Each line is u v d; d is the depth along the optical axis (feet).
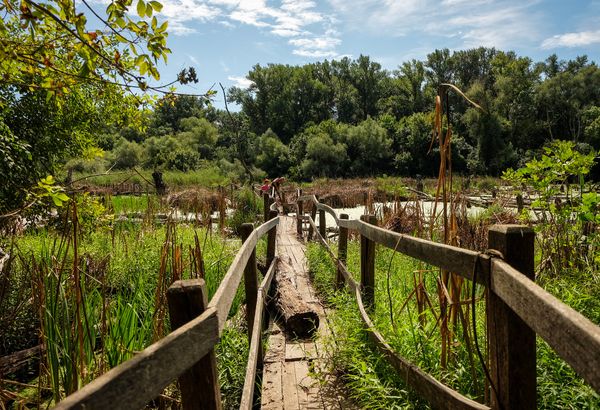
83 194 22.07
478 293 13.10
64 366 11.25
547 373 8.49
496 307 5.87
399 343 10.18
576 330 3.53
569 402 7.70
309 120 280.51
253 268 13.39
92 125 28.40
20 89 21.86
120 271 19.62
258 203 54.95
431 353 9.70
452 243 9.72
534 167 15.60
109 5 9.85
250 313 13.42
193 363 4.92
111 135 189.06
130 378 3.61
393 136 215.51
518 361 5.65
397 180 111.65
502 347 5.75
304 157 208.23
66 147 28.25
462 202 23.90
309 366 12.60
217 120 341.41
